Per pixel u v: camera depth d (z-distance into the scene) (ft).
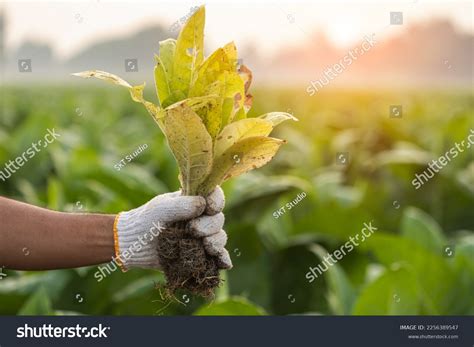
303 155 13.39
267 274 6.89
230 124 4.07
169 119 3.99
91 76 3.97
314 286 6.97
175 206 4.15
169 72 4.13
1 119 20.94
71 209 7.04
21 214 4.42
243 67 4.30
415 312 5.42
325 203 7.96
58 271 6.17
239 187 7.19
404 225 6.60
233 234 6.78
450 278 5.74
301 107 24.71
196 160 4.10
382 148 12.61
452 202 9.12
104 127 17.19
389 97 26.17
